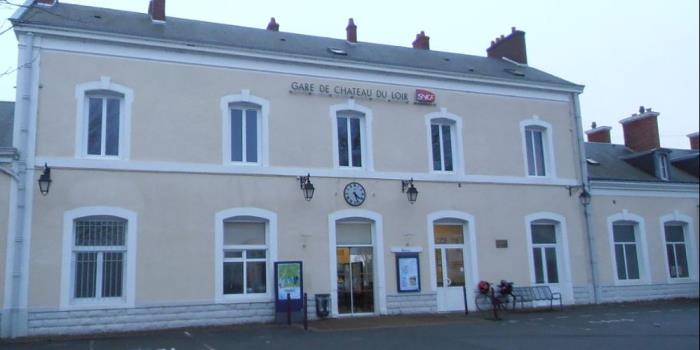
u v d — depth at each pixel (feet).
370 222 53.72
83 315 43.24
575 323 47.70
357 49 63.26
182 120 48.32
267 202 49.83
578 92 65.41
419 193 55.47
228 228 49.14
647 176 71.97
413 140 56.29
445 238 56.70
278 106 51.70
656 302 64.54
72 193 44.16
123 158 46.06
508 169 60.08
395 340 38.99
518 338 39.73
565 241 61.57
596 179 64.75
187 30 54.13
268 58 51.67
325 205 51.75
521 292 57.77
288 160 51.19
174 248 46.34
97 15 52.42
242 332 43.29
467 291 56.18
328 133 53.11
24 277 42.01
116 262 45.27
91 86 45.93
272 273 49.16
